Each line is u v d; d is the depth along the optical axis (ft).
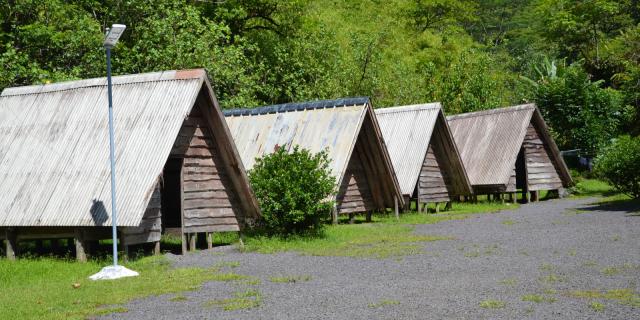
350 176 76.89
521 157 111.45
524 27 242.17
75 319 30.14
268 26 132.16
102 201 49.65
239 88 97.96
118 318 30.40
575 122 127.65
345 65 122.83
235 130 80.02
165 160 50.65
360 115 74.13
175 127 52.34
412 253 49.08
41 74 77.15
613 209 79.41
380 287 35.96
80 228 50.47
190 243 55.77
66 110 57.52
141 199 48.73
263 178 60.54
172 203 71.56
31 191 53.06
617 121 129.59
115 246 43.11
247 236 62.39
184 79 55.31
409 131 89.45
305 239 58.80
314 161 61.46
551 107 130.11
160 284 38.73
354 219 78.13
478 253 47.70
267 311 30.73
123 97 56.29
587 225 63.16
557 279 36.37
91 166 52.39
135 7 92.32
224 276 40.81
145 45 89.86
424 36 179.93
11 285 40.55
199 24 94.02
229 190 58.54
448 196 92.94
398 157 87.66
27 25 83.92
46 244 66.39
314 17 139.85
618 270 38.63
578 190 115.14
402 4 191.83
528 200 105.19
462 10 204.64
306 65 120.57
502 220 73.26
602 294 32.17
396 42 160.76
